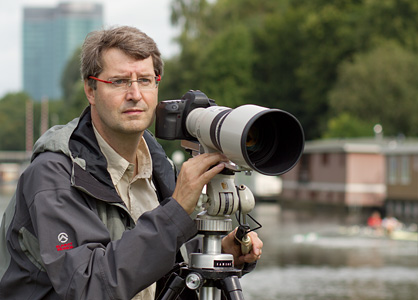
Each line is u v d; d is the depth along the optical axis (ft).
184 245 10.33
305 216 118.11
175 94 214.07
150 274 8.08
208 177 8.32
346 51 193.16
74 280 8.05
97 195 8.77
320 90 196.13
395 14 185.57
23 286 8.80
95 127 9.34
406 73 166.61
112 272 8.04
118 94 8.84
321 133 191.31
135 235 8.12
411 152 113.09
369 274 48.03
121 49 8.82
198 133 8.88
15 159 433.48
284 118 8.14
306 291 40.16
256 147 8.42
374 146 127.24
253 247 9.78
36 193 8.54
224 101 203.10
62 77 440.45
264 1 245.24
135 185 9.89
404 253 62.18
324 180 136.77
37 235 8.50
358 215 122.93
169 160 10.48
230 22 231.91
